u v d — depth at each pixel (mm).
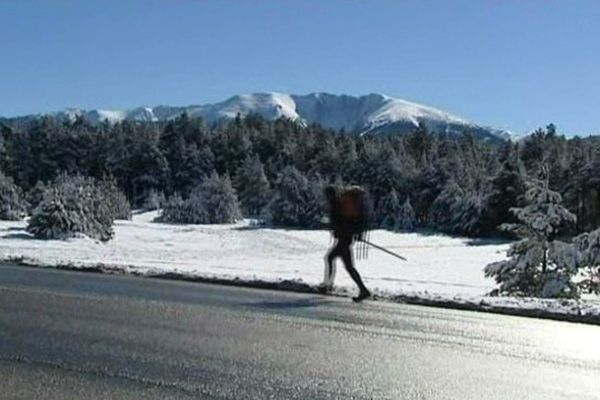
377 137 119625
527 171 83562
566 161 85688
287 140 112250
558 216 16359
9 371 7059
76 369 7148
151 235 51188
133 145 105438
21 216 60062
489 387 6781
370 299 12375
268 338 8719
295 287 13477
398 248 53844
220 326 9438
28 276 14500
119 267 16328
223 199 76938
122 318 9891
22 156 105375
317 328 9438
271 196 85688
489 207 72938
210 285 13852
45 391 6422
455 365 7594
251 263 31109
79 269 16375
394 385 6754
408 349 8297
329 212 12883
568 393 6656
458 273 30094
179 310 10625
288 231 65500
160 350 7996
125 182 104875
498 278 16578
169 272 15453
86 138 107750
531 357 8078
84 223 40375
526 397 6496
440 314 10906
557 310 11156
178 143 106750
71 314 10133
